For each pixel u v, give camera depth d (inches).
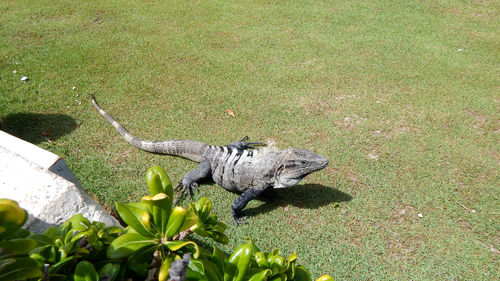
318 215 39.8
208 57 70.3
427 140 51.7
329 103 58.9
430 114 57.2
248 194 38.4
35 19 82.0
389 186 43.9
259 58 70.9
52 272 14.6
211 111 55.4
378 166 46.8
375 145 50.3
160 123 52.4
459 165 47.5
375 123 54.7
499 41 82.2
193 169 44.4
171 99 57.6
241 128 52.3
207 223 19.1
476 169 46.9
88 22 81.9
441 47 78.7
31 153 27.0
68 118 51.9
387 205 41.4
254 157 40.2
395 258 35.6
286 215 39.7
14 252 12.7
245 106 57.0
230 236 36.7
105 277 14.6
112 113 53.7
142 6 91.7
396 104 59.3
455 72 69.6
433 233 38.3
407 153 49.1
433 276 34.0
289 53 73.3
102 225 17.3
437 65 71.7
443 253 36.2
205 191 42.0
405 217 40.0
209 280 15.6
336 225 38.7
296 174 37.4
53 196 20.5
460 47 79.2
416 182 44.6
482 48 79.0
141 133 50.3
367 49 76.5
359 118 55.7
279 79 64.5
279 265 17.5
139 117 53.4
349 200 41.8
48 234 16.0
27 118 50.9
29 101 54.5
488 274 34.3
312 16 90.7
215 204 40.4
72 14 85.4
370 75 67.1
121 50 70.9
